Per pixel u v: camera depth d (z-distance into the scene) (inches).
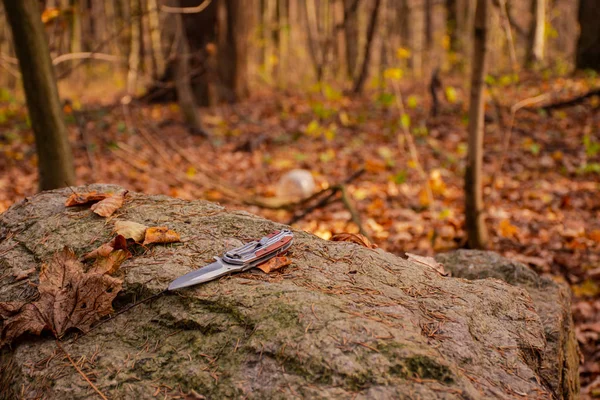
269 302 74.8
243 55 555.5
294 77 779.4
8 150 358.3
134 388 69.7
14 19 163.2
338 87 613.9
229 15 538.9
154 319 78.4
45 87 168.7
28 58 166.1
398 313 75.7
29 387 73.2
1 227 102.7
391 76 250.4
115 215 100.5
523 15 731.4
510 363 74.9
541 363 83.7
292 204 223.8
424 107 453.4
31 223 101.0
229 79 544.7
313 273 84.6
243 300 76.1
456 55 613.9
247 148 362.6
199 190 263.1
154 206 104.3
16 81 604.4
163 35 517.3
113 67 756.0
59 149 172.7
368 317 72.4
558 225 236.1
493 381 70.4
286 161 325.1
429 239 216.5
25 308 81.3
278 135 394.6
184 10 250.1
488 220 241.3
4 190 283.1
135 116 440.1
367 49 548.7
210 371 69.1
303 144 375.2
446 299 83.4
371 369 64.3
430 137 376.8
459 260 133.2
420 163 327.6
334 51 679.1
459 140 367.2
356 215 200.7
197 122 402.6
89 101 560.4
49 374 73.7
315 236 97.0
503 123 378.9
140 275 84.2
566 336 109.9
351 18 677.9
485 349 76.2
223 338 72.5
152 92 510.0
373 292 81.2
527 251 210.5
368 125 415.5
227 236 94.2
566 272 199.5
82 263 87.7
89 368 73.4
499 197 269.9
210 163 332.8
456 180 299.1
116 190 111.6
